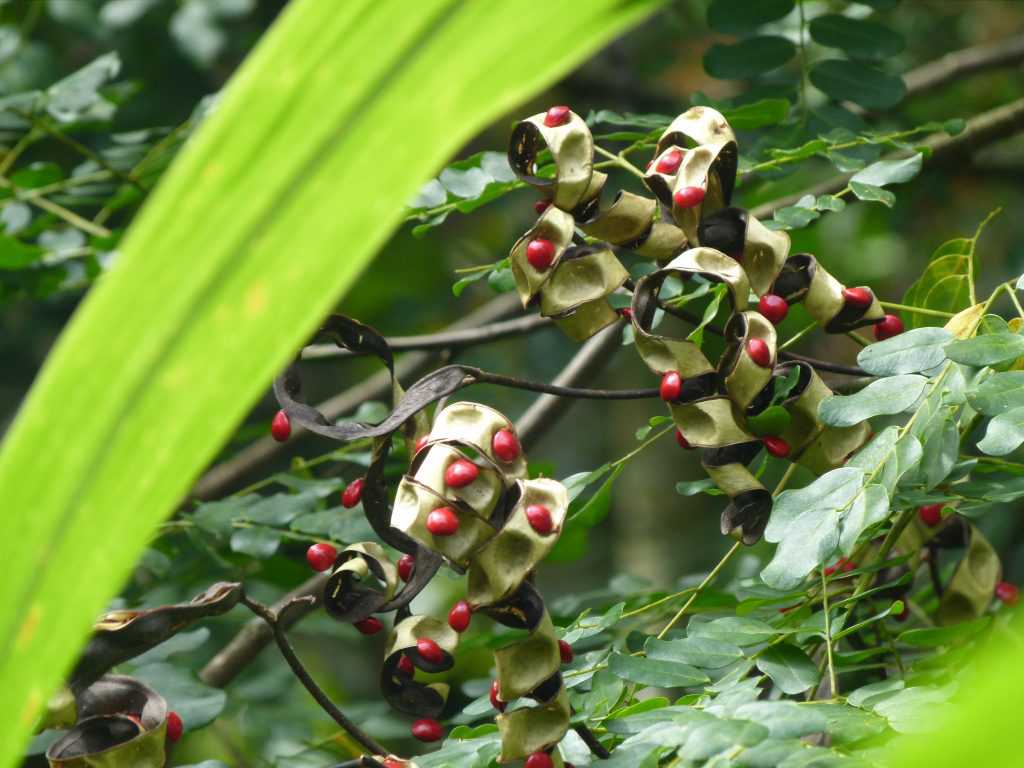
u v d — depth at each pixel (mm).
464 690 1496
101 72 1787
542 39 576
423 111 587
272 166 601
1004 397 1244
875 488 1235
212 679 1586
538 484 1161
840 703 1226
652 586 1586
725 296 1368
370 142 594
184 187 605
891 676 1343
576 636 1320
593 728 1234
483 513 1152
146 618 1168
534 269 1218
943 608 1355
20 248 1738
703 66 1549
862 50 1537
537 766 1165
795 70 1771
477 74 583
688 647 1270
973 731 445
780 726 1147
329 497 1830
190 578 1646
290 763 1578
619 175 2016
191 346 621
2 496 655
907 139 1743
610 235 1243
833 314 1265
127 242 611
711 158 1226
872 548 1354
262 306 613
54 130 1801
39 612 673
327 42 589
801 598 1341
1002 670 448
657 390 1218
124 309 621
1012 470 1355
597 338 1793
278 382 1189
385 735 1660
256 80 594
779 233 1242
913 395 1253
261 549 1484
